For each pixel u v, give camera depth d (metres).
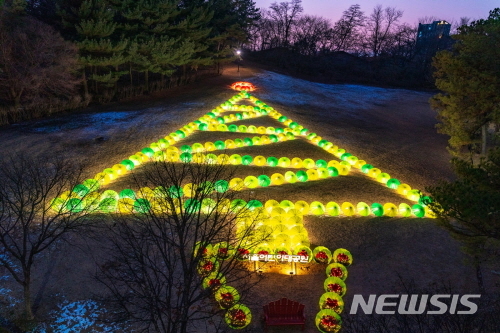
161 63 43.00
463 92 24.58
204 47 49.66
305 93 52.97
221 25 53.66
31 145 28.19
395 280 16.09
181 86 50.19
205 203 18.25
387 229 20.20
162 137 31.84
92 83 41.66
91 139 30.53
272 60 73.69
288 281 15.80
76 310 13.27
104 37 38.06
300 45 78.19
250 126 34.38
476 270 16.16
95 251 16.23
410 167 30.72
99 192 19.55
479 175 11.40
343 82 66.25
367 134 38.41
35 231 17.23
